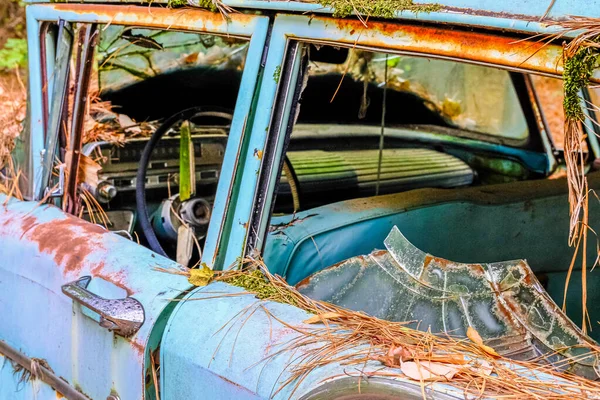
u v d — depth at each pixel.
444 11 1.47
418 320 1.68
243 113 1.79
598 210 2.68
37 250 2.15
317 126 3.44
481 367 1.38
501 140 3.78
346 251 2.23
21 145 2.59
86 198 2.51
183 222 2.52
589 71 1.32
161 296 1.78
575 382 1.36
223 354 1.59
